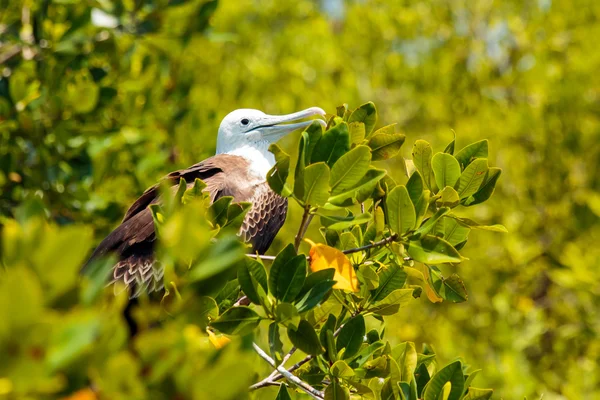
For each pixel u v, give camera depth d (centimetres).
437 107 1920
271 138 1110
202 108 1460
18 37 1270
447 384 617
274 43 2128
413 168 765
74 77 1219
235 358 372
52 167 1186
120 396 342
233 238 464
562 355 1681
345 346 670
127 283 858
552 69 1897
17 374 309
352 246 718
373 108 750
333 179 618
